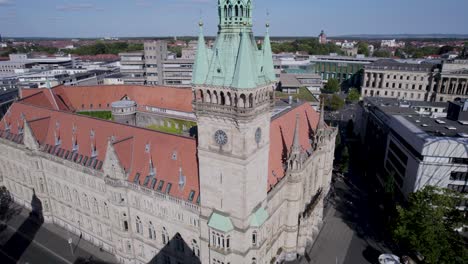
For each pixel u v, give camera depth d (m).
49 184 89.25
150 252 72.00
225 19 46.47
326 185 101.12
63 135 86.50
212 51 49.19
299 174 70.38
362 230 89.19
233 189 53.38
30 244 83.38
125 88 141.50
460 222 70.19
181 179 63.47
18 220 94.19
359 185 115.06
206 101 50.31
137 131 74.38
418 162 87.00
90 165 76.69
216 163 53.38
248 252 57.75
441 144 83.50
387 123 116.25
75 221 86.56
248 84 45.22
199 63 48.81
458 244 66.50
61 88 133.25
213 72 48.12
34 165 87.38
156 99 136.62
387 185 89.56
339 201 104.00
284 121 79.50
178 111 129.12
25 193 98.00
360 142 153.00
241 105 47.81
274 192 64.62
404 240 71.38
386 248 82.06
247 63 44.91
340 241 84.50
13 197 104.56
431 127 99.00
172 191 64.00
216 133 51.50
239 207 54.03
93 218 81.00
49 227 90.88
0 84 178.25
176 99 132.75
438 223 67.31
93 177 75.75
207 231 59.03
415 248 67.81
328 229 89.62
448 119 108.75
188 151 65.12
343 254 79.56
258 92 48.78
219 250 56.81
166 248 68.75
